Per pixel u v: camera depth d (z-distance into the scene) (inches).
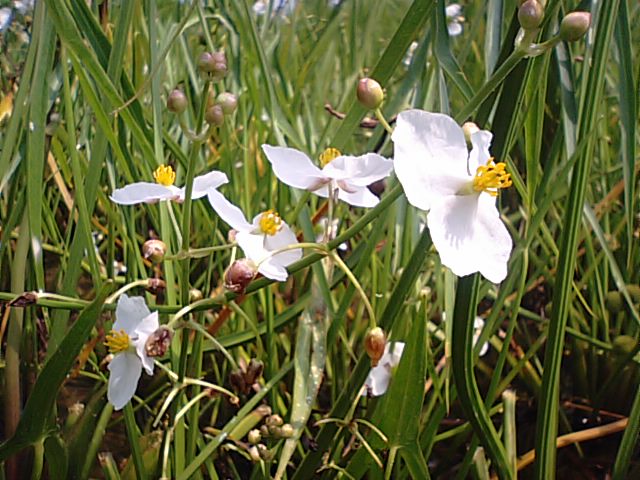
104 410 6.7
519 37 5.8
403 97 8.3
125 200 6.3
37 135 6.2
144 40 10.2
